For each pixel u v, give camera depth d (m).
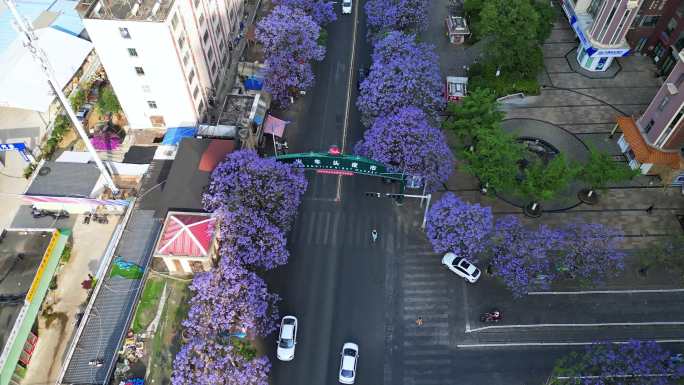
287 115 83.31
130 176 72.50
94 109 82.62
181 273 59.81
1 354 52.69
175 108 73.94
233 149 67.44
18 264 59.81
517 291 58.59
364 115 73.56
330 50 93.38
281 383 56.44
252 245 57.28
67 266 66.00
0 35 84.50
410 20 81.56
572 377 50.84
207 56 79.62
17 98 77.06
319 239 68.31
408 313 61.62
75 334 59.66
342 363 56.56
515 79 83.94
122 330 54.66
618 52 83.75
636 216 70.25
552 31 95.75
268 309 61.09
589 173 66.81
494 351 58.50
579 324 60.47
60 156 73.12
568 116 82.38
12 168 77.25
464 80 84.56
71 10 90.62
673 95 66.69
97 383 50.84
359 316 61.34
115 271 59.44
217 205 59.78
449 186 74.06
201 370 48.19
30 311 57.28
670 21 83.69
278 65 76.50
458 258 64.62
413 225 69.88
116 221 70.06
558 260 59.66
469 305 62.25
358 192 73.50
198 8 74.00
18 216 69.81
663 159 70.69
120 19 63.47
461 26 93.88
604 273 59.62
